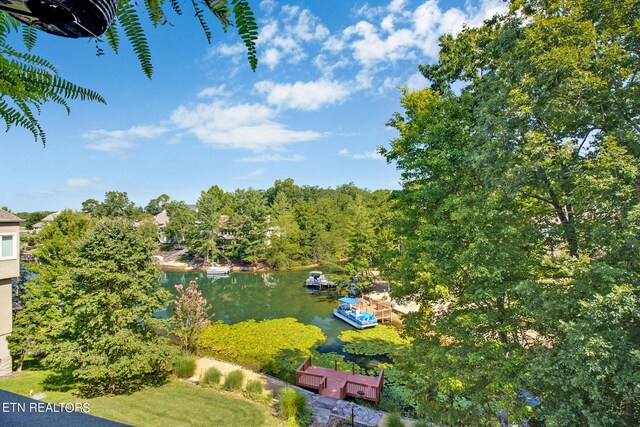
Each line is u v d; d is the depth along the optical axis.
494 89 8.83
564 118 7.58
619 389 5.64
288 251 46.75
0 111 1.52
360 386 13.51
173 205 74.62
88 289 11.94
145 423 10.09
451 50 13.68
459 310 9.38
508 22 9.41
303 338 20.39
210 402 11.94
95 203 65.19
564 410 6.35
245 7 1.29
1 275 12.80
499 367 7.84
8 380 12.75
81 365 12.17
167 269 46.97
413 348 10.51
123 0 1.38
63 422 1.40
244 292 33.72
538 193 9.05
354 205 36.16
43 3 0.86
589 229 7.25
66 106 1.68
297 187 88.62
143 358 12.03
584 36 7.24
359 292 31.19
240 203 50.34
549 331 7.73
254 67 1.38
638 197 6.34
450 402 9.40
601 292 6.47
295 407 11.13
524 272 8.67
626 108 7.11
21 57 1.46
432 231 9.91
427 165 11.09
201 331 18.56
